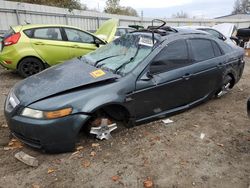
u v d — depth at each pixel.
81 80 3.71
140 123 4.21
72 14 15.63
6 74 8.03
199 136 4.19
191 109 5.23
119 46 4.77
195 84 4.74
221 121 4.77
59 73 4.06
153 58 4.12
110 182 3.09
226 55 5.40
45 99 3.42
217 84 5.28
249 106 3.92
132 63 4.10
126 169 3.32
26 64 7.34
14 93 3.75
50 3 18.98
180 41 4.57
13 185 3.02
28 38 7.23
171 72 4.32
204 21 27.70
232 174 3.29
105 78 3.74
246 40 14.65
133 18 20.81
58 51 7.59
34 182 3.07
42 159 3.48
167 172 3.28
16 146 3.76
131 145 3.84
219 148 3.86
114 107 3.92
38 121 3.29
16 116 3.43
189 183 3.11
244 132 4.39
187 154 3.68
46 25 7.54
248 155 3.70
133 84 3.87
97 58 4.57
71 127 3.40
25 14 12.88
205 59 4.95
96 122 3.79
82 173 3.23
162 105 4.36
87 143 3.84
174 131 4.30
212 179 3.19
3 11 11.86
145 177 3.18
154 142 3.94
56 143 3.41
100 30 10.20
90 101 3.49
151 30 4.77
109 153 3.64
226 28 13.44
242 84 7.40
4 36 7.38
